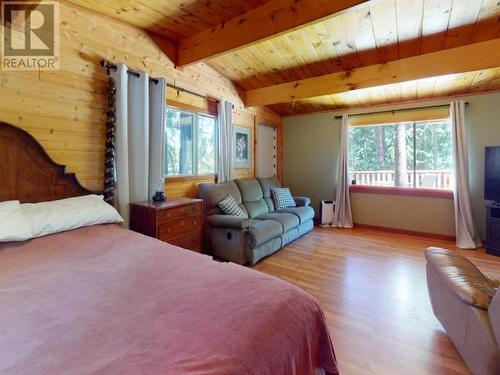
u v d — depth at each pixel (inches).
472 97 151.6
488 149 140.0
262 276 47.9
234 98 168.4
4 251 58.1
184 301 38.9
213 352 29.2
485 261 126.6
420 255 134.6
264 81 162.6
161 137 116.7
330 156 200.5
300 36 114.7
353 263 123.7
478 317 53.4
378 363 62.7
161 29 113.7
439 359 63.8
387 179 185.2
